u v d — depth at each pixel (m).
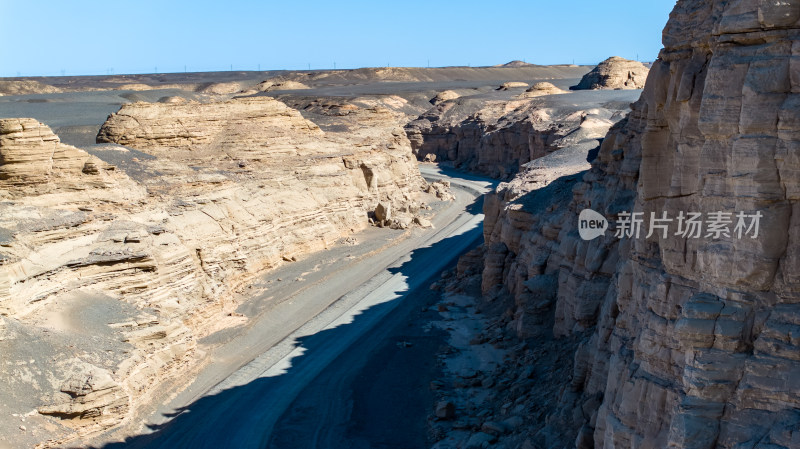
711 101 11.84
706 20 13.20
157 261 32.91
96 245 30.78
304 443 25.44
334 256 51.53
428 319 37.91
